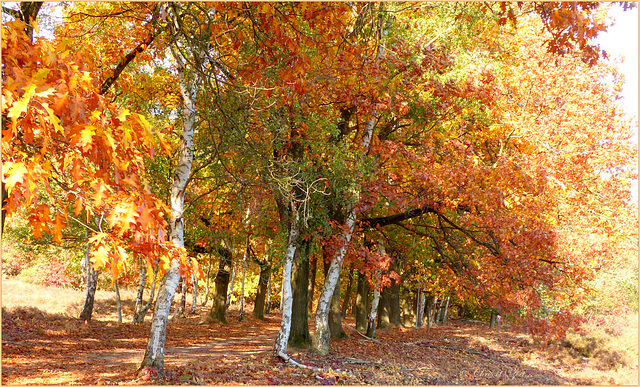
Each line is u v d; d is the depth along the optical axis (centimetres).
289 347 1542
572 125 1306
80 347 1378
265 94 941
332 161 1247
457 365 1630
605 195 1386
